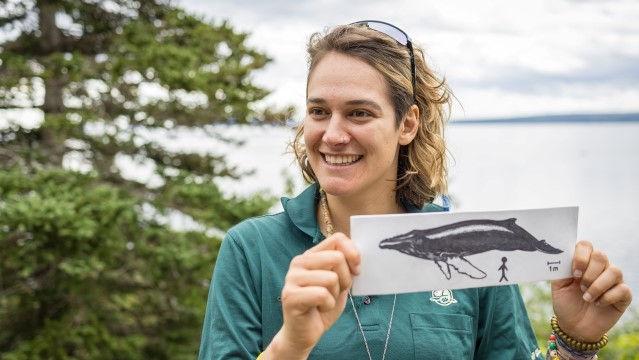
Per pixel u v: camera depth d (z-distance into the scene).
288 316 1.32
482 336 1.76
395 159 1.74
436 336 1.63
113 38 8.40
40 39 8.60
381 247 1.46
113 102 8.51
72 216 6.29
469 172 71.00
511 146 172.12
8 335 7.93
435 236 1.49
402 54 1.62
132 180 8.57
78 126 7.74
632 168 93.44
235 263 1.65
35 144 8.74
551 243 1.57
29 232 6.51
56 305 7.96
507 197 39.28
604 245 15.13
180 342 8.38
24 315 8.06
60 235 6.38
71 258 6.74
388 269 1.46
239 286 1.63
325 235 1.69
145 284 8.29
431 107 1.80
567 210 1.57
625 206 37.69
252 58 8.44
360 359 1.58
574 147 170.12
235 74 8.10
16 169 7.20
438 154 1.82
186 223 8.11
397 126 1.61
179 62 7.75
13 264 6.83
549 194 44.94
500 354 1.75
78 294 7.68
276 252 1.67
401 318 1.62
